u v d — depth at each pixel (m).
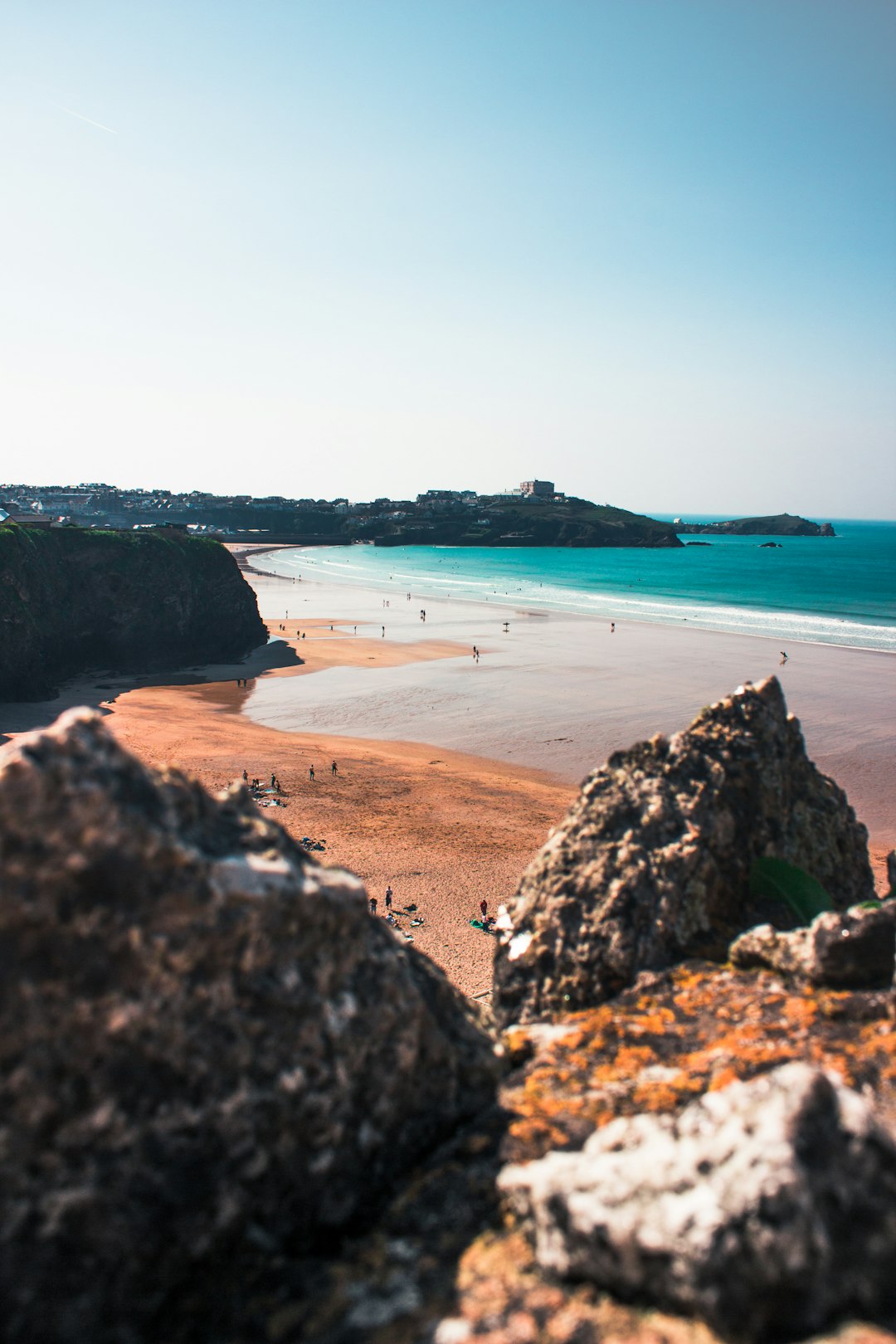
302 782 51.25
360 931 6.02
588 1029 7.34
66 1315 4.40
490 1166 5.72
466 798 48.53
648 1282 4.38
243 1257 4.96
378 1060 5.85
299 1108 5.32
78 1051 4.68
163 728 66.12
